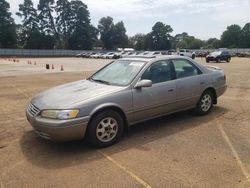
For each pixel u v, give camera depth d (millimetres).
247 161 4371
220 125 6184
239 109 7609
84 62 40094
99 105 4828
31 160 4535
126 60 6262
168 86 5891
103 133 4945
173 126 6133
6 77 16922
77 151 4859
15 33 87188
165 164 4297
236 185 3686
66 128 4520
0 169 4242
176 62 6293
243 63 32781
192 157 4531
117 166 4266
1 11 85062
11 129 6117
